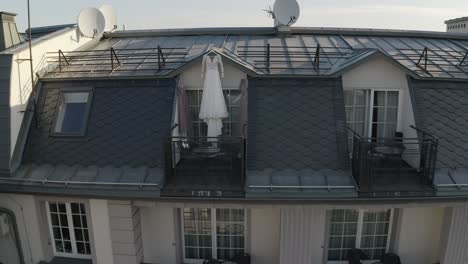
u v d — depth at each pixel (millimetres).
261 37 13133
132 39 13461
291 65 9555
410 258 9086
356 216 8945
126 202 8266
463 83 9055
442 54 11367
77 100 9320
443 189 7629
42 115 9156
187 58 10453
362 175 7496
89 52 11484
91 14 12227
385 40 12938
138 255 8922
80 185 8070
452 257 8523
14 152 8602
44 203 9133
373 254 9273
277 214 8695
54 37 10289
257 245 9016
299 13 12844
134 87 9039
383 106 9227
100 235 8703
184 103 9078
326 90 8688
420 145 7992
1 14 10320
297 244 8180
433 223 8812
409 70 8703
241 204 7855
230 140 7848
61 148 8695
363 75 8930
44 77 9453
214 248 9344
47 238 9328
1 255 9461
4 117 8453
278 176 7863
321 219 8656
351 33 13320
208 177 8148
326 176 7863
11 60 8500
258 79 8812
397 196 7531
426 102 8688
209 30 13523
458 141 8344
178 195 7711
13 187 8297
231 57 9016
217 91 8305
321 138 8258
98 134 8719
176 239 9125
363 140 7445
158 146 8398
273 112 8484
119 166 8328
